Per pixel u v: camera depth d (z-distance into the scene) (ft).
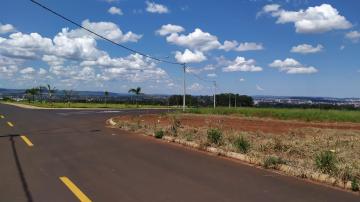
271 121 121.19
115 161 37.45
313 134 70.95
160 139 56.39
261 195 25.59
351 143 54.34
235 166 35.42
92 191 26.09
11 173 31.78
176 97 323.78
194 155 41.47
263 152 43.52
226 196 25.21
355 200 24.81
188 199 24.41
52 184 27.96
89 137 58.49
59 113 134.41
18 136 58.85
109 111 168.14
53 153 42.34
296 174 31.55
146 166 34.96
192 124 93.71
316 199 24.89
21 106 215.31
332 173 30.19
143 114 145.59
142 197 24.76
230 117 138.62
